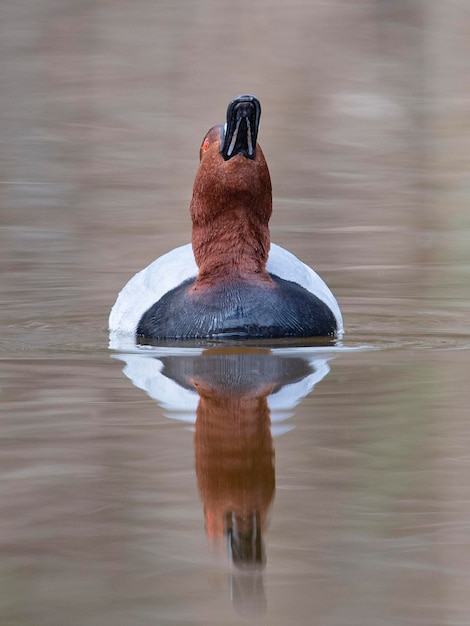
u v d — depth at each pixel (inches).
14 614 263.9
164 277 535.5
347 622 259.1
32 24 1293.1
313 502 323.6
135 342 503.8
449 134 1060.5
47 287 629.3
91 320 553.9
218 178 498.9
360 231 788.0
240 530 305.3
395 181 935.7
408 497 328.2
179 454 355.3
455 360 471.8
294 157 1002.1
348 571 283.4
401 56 1224.8
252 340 493.7
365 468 347.3
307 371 454.3
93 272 668.7
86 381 439.5
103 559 289.0
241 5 1277.1
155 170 970.1
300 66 1205.1
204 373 449.1
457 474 343.3
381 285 642.2
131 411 401.7
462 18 1217.4
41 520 311.3
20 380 441.1
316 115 1110.4
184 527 306.8
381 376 446.0
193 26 1282.0
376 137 1055.6
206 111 1127.6
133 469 344.8
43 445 365.4
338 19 1258.6
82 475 339.9
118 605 267.0
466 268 688.4
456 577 280.2
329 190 911.7
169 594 271.6
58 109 1130.0
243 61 1224.8
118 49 1245.1
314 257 716.7
